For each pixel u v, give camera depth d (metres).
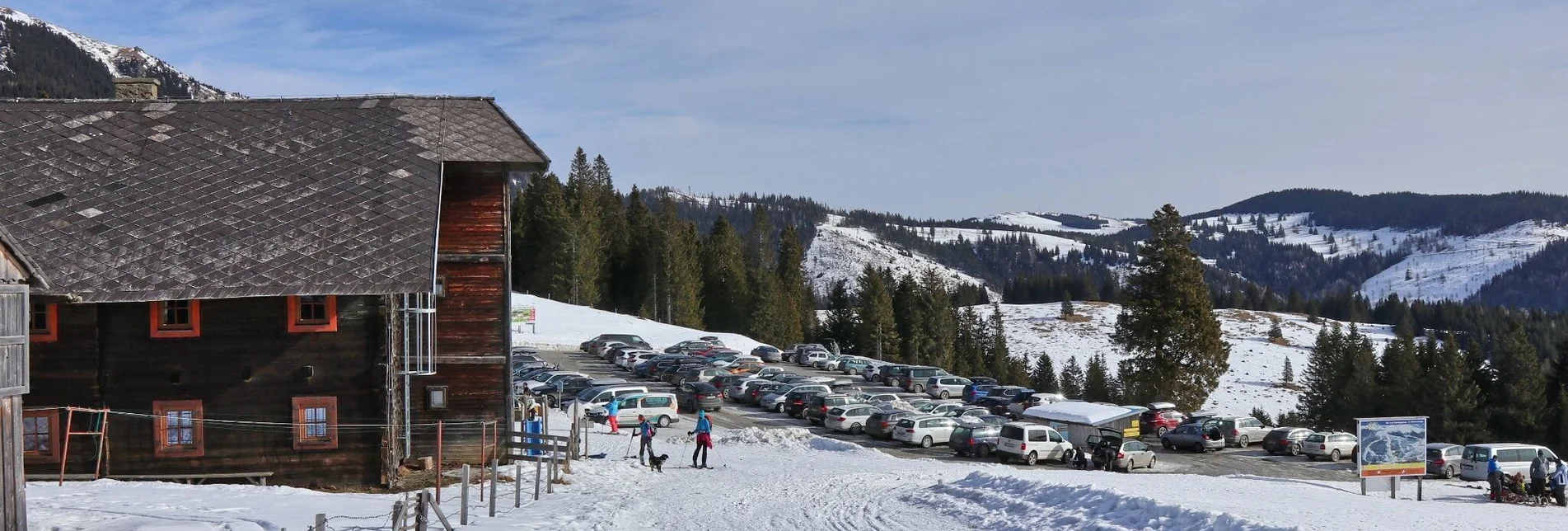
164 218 29.61
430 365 31.56
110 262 27.72
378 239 29.27
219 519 21.73
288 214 30.14
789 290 159.12
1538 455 44.62
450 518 23.27
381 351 29.50
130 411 28.62
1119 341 85.69
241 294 27.08
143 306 28.75
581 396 52.53
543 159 33.81
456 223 33.91
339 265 28.23
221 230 29.27
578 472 32.25
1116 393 136.62
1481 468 44.53
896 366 77.06
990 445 46.47
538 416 41.91
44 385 28.31
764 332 133.75
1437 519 22.97
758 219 199.12
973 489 26.08
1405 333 114.06
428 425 32.97
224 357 29.02
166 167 31.98
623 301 146.88
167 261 27.95
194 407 28.80
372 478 29.31
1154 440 59.41
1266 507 23.42
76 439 28.47
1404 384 100.81
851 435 53.19
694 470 35.03
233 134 34.09
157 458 28.64
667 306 133.12
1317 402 122.19
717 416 58.00
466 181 34.19
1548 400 94.56
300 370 29.22
